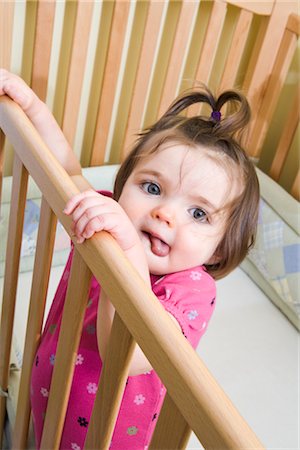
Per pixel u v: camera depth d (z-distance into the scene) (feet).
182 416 1.32
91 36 4.08
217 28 4.35
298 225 4.49
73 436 2.51
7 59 3.53
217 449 1.18
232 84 4.74
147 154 2.42
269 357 4.21
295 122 4.86
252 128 5.04
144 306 1.40
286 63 4.79
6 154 4.15
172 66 4.32
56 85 4.14
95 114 4.51
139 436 2.46
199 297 2.21
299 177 4.77
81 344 2.34
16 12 3.65
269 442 3.58
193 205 2.26
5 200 3.87
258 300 4.71
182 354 1.31
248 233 2.53
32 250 4.11
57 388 2.09
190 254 2.27
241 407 3.77
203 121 2.58
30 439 3.05
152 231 2.23
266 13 4.51
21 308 3.84
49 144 2.87
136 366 1.93
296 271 4.44
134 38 4.30
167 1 4.26
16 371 3.31
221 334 4.29
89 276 1.73
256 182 2.50
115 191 2.79
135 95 4.30
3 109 2.27
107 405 1.69
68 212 1.66
